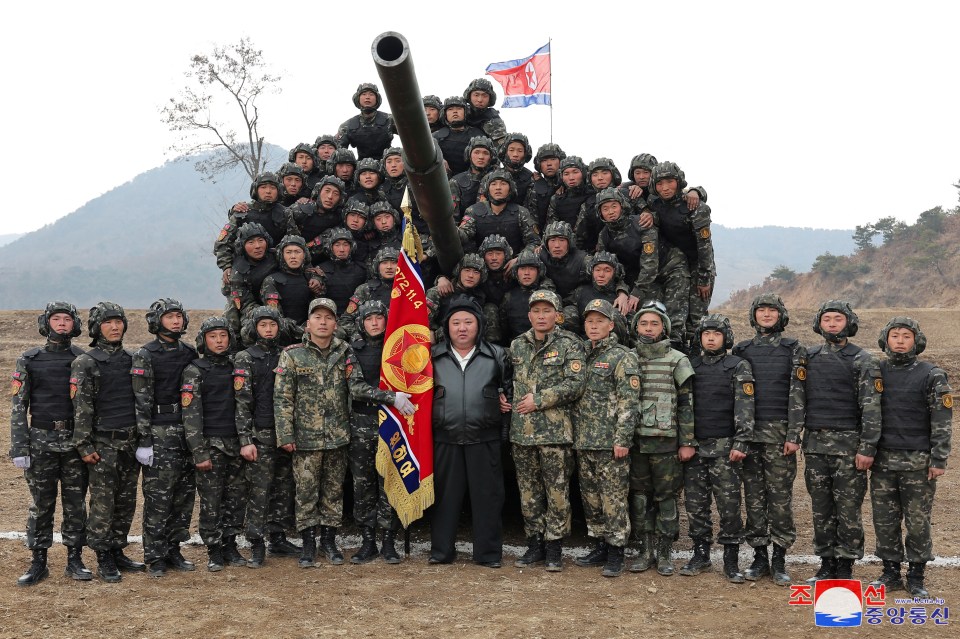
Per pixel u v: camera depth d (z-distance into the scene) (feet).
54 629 16.33
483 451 21.42
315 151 32.78
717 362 20.63
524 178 29.32
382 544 21.98
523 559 21.45
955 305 262.26
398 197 29.50
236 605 17.88
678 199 25.61
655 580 20.12
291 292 25.21
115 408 20.02
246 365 21.20
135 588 19.17
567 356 20.92
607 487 20.62
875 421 19.02
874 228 343.05
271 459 21.45
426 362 21.57
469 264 24.12
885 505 19.24
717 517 28.30
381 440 21.18
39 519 19.61
